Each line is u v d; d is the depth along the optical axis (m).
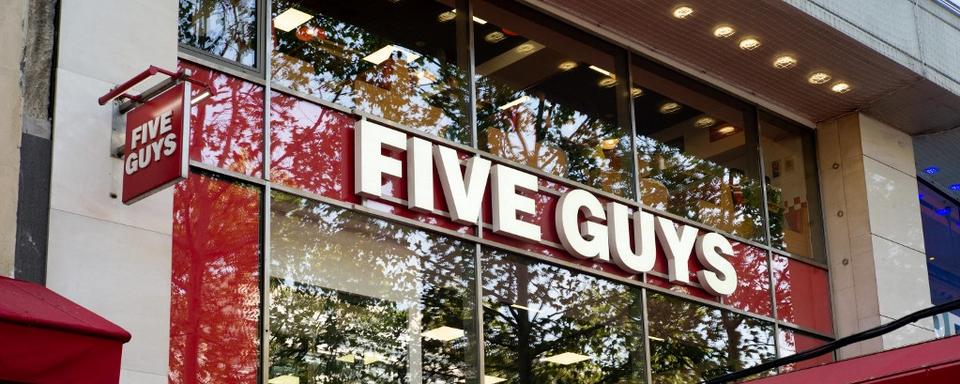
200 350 9.95
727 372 14.15
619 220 13.63
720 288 14.32
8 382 7.43
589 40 14.38
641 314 13.54
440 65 12.76
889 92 16.05
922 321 16.27
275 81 11.28
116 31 9.80
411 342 11.44
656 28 14.43
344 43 12.02
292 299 10.70
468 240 12.25
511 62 13.45
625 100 14.45
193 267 10.12
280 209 10.90
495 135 12.96
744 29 14.44
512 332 12.29
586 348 12.86
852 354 15.75
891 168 16.73
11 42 9.11
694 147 15.03
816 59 15.15
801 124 16.72
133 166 9.22
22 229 8.87
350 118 11.78
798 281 15.71
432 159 12.24
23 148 9.06
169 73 9.05
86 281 9.03
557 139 13.56
